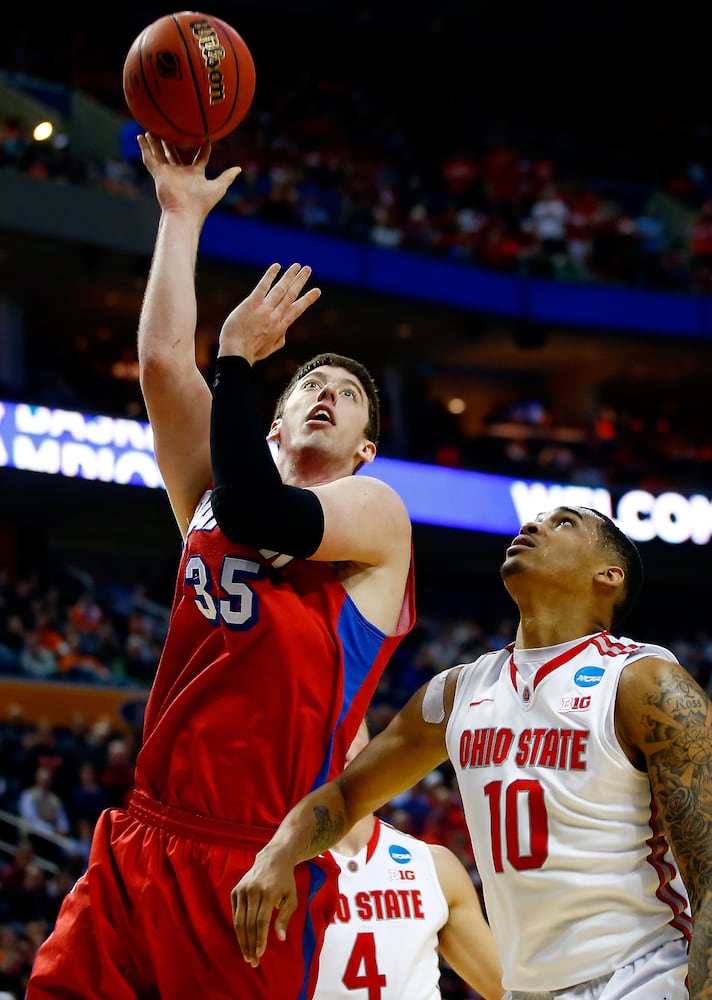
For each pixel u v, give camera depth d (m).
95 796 12.62
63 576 18.92
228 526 2.89
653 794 2.74
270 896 2.73
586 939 2.73
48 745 13.21
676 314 23.11
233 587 3.02
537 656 2.95
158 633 17.39
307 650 3.00
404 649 19.12
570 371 24.73
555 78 28.08
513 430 22.55
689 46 28.25
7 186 18.55
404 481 19.73
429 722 3.08
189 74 3.42
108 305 21.19
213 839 2.93
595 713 2.79
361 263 20.97
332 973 3.60
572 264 23.08
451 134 26.53
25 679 15.34
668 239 25.20
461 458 21.48
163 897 2.91
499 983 3.92
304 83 26.27
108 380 21.23
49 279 20.06
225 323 3.07
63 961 2.96
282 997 2.91
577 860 2.74
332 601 3.09
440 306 21.67
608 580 3.02
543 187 25.41
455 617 22.52
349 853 3.77
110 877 3.00
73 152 21.78
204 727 2.98
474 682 3.04
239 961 2.87
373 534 3.10
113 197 19.36
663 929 2.77
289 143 23.89
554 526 3.07
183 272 3.43
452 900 3.94
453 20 27.47
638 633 23.02
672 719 2.71
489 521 20.28
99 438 17.97
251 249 19.91
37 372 20.20
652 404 26.05
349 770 3.09
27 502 18.55
